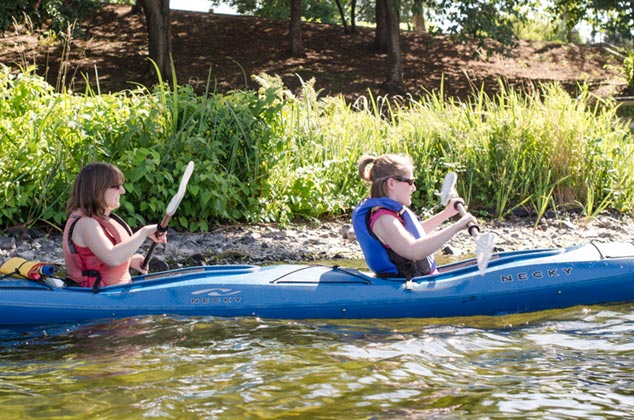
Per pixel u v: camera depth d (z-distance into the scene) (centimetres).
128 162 777
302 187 875
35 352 398
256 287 471
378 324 453
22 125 779
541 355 389
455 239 816
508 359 383
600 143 966
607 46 3125
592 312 475
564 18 2989
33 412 312
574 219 903
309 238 788
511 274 483
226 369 365
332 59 2716
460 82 2608
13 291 457
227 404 320
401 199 464
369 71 2627
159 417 306
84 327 441
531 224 885
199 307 464
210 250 723
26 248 703
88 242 453
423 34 3022
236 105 866
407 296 467
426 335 429
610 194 948
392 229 453
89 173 452
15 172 755
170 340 415
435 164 974
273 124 892
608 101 1074
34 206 766
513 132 978
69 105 820
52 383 348
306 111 965
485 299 473
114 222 463
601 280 489
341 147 949
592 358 383
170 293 467
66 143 785
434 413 309
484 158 965
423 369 366
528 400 324
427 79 2609
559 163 953
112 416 307
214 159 819
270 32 2886
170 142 820
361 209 466
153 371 363
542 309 484
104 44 2595
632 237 816
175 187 801
